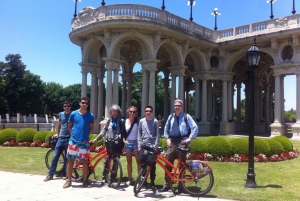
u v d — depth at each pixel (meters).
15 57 66.38
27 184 8.84
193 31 29.42
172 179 7.89
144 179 7.87
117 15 24.30
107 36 24.73
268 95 41.28
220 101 44.66
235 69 38.53
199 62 32.12
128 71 35.12
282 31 26.41
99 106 29.92
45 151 16.47
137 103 65.25
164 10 26.12
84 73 27.72
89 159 9.09
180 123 8.20
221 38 31.89
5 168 11.51
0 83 60.69
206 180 8.12
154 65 25.67
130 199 7.30
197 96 32.28
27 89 66.69
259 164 12.91
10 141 19.44
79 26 26.91
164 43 27.36
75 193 7.83
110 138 8.73
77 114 8.74
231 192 8.05
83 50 27.78
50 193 7.81
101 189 8.30
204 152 13.93
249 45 30.22
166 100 39.47
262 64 37.28
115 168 8.79
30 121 54.97
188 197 7.55
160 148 8.27
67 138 9.71
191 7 30.06
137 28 24.81
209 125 31.89
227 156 13.62
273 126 27.34
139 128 8.55
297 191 8.23
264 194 7.84
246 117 40.62
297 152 16.48
